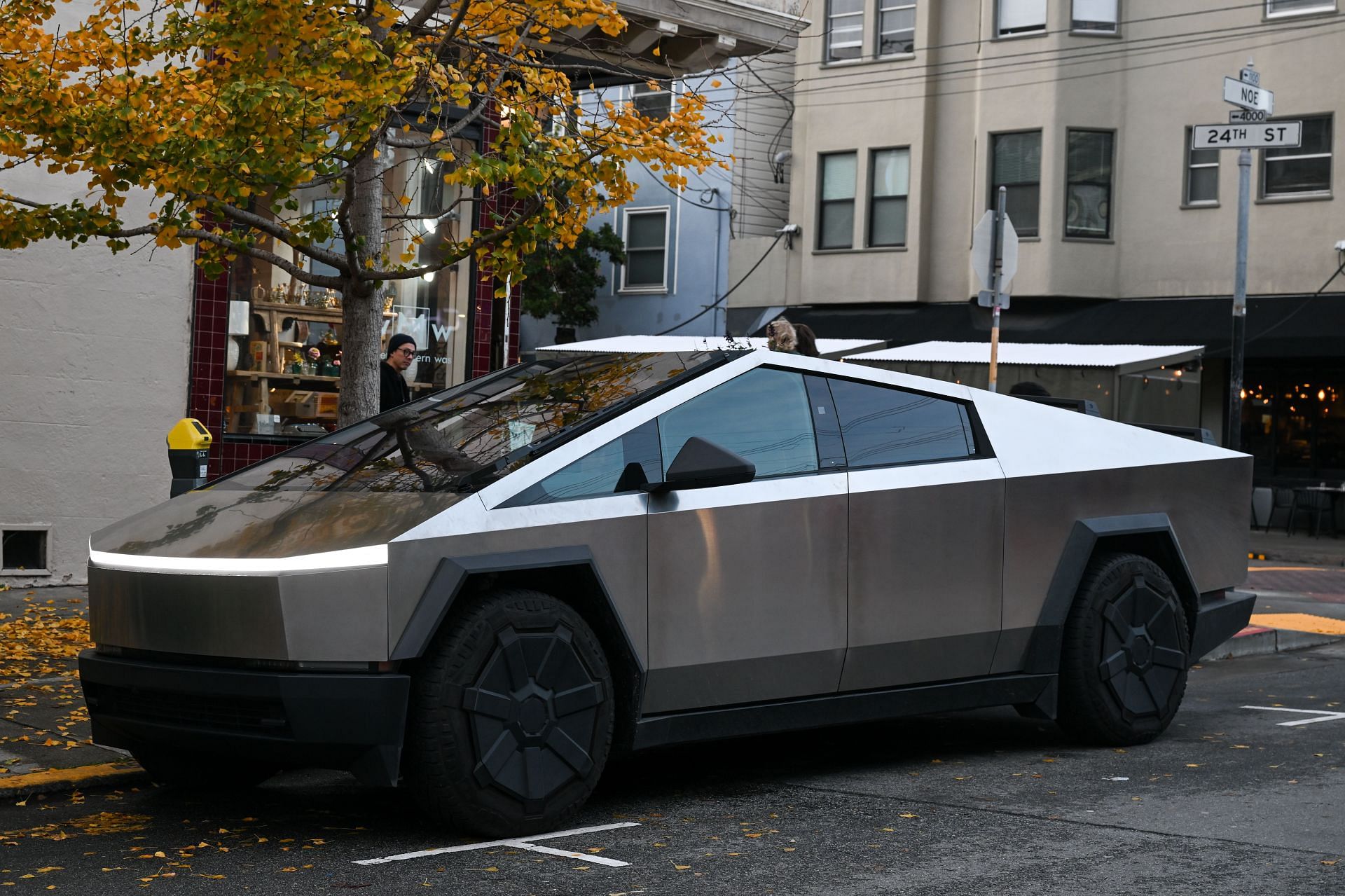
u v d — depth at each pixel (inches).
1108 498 258.2
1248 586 628.7
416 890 169.2
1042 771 240.4
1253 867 179.2
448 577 187.2
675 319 1266.0
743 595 214.5
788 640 219.0
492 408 228.2
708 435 217.0
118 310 450.3
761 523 216.7
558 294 1236.5
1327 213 970.1
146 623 195.5
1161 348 868.6
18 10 313.4
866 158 1134.4
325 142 295.1
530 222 310.3
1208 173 1019.9
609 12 339.3
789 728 221.0
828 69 1154.0
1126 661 257.8
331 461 223.0
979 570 240.8
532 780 193.2
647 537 205.6
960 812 210.1
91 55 311.4
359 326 332.8
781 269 1195.9
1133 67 1048.8
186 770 219.5
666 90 375.9
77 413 444.1
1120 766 244.4
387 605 183.9
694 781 232.4
